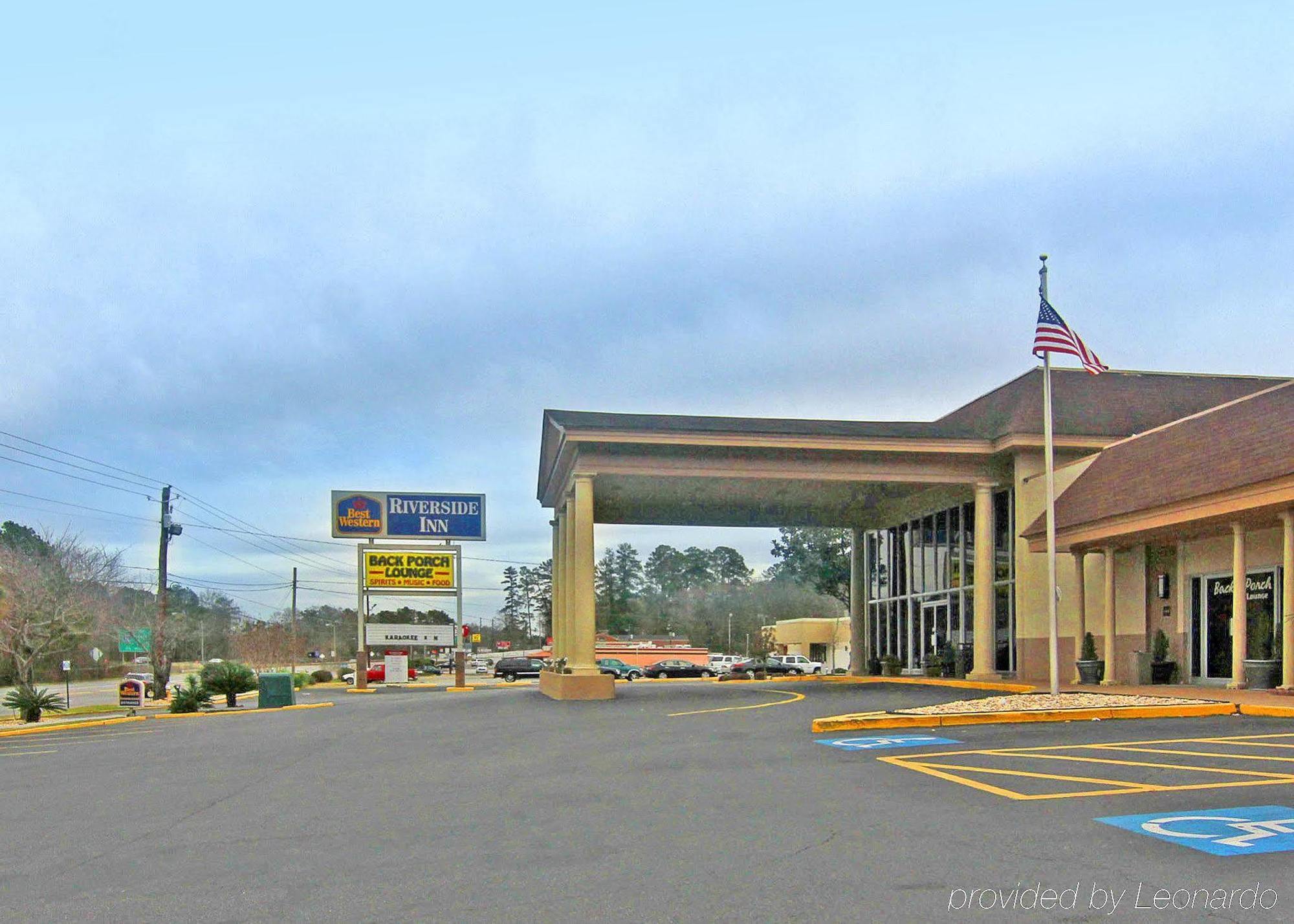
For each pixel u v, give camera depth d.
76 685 64.94
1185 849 7.15
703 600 113.12
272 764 14.61
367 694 40.44
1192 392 31.64
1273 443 19.47
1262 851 7.05
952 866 6.89
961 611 31.98
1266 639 21.31
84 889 7.29
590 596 27.41
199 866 7.84
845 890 6.40
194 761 15.44
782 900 6.23
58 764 15.95
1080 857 7.01
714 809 9.29
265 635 76.06
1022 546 28.69
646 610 113.44
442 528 45.25
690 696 27.17
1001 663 30.08
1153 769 10.71
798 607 106.06
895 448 28.77
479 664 87.38
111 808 11.08
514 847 8.00
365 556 44.56
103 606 47.19
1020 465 28.95
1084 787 9.73
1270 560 21.27
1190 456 22.17
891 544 38.22
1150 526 22.06
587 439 27.22
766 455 28.70
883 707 19.86
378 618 102.19
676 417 30.70
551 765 12.95
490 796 10.62
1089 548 25.61
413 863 7.62
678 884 6.69
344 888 6.93
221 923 6.24
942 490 33.19
